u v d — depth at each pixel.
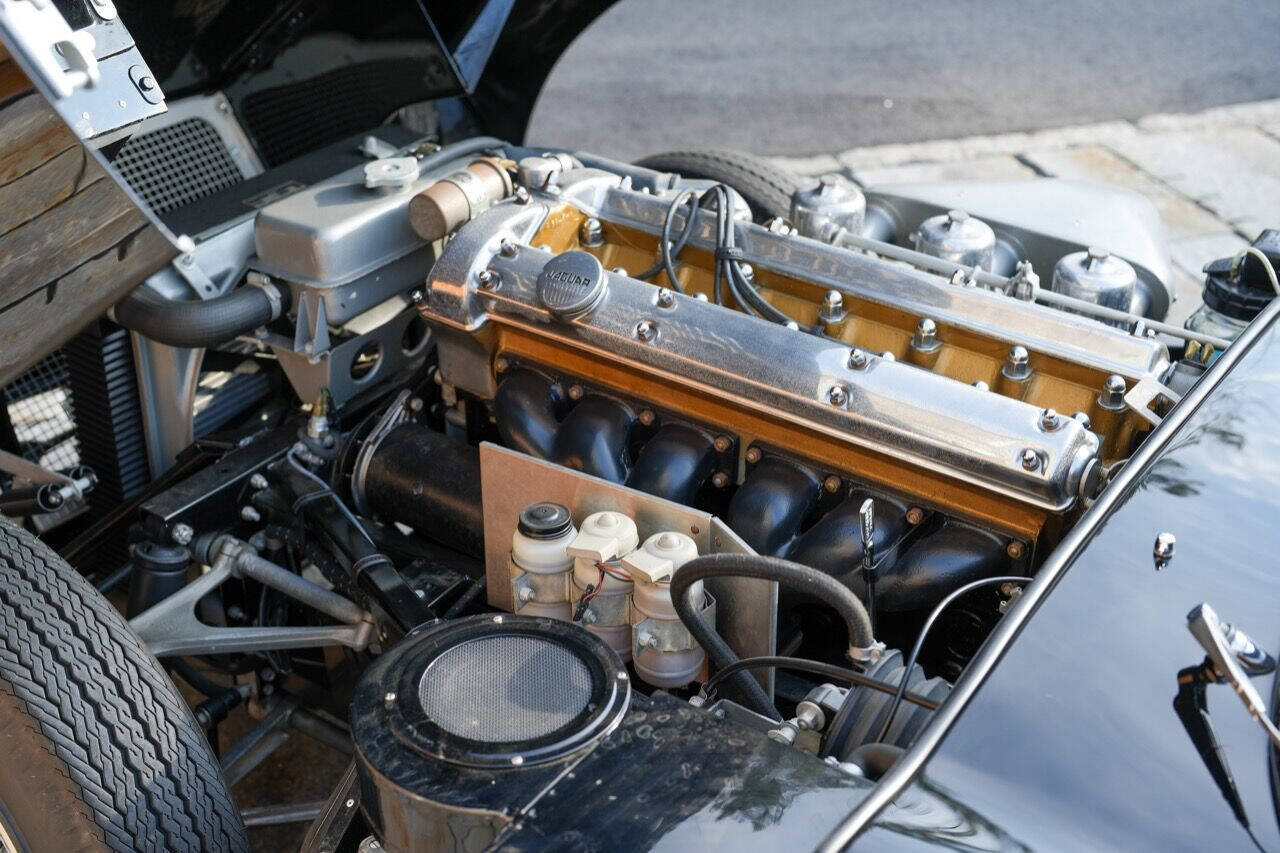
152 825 1.96
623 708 1.74
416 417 2.80
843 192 2.96
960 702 1.48
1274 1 8.60
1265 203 6.00
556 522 2.11
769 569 1.78
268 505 2.57
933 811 1.38
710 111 6.86
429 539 2.66
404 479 2.55
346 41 3.17
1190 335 2.49
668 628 2.03
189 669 2.67
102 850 1.91
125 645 2.06
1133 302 2.98
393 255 2.79
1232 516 1.70
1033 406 2.08
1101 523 1.70
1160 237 3.22
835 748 1.81
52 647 1.98
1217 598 1.59
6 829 1.98
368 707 1.74
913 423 2.09
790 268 2.56
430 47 3.06
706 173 3.59
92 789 1.92
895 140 6.60
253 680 2.70
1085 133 6.75
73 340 2.82
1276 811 1.39
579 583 2.10
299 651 2.68
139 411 2.93
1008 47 7.88
